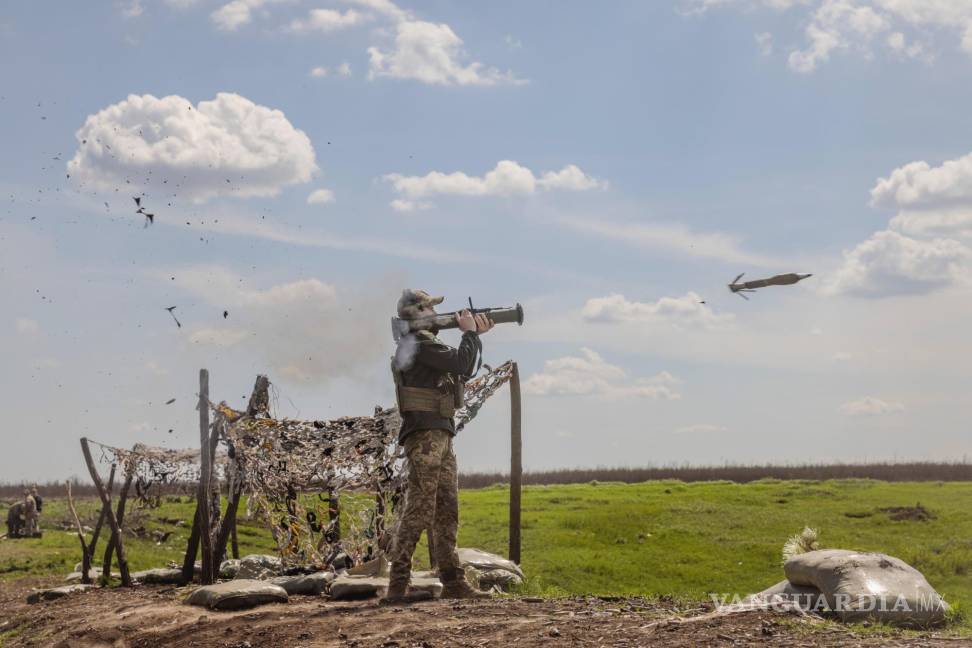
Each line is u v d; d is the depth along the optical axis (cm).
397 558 922
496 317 907
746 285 786
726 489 4172
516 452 1452
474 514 3200
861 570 792
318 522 1297
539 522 2978
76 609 1216
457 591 952
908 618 747
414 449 918
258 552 2212
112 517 1530
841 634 668
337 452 1280
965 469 6888
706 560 2333
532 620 775
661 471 7875
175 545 2300
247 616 952
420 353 896
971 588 1766
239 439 1307
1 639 1163
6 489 6078
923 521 2908
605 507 3403
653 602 881
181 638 912
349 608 915
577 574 2170
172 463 1536
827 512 3189
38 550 2311
